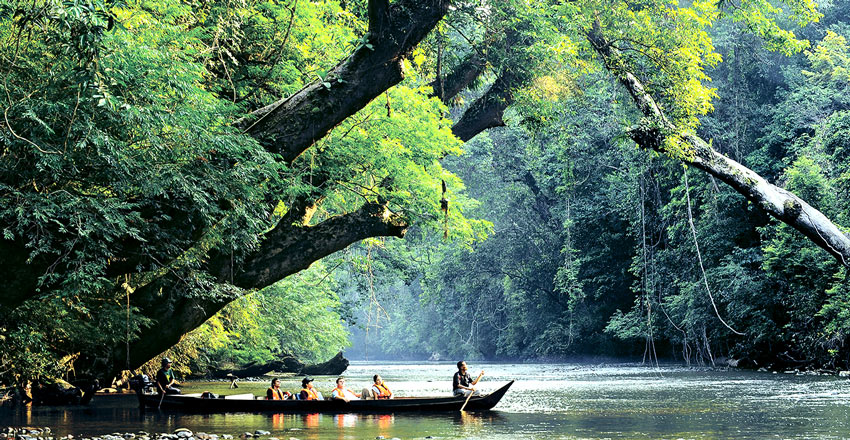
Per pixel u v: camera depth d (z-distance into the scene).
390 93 19.19
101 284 13.24
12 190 11.58
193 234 14.99
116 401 23.83
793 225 19.16
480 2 22.73
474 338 76.38
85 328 18.70
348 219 19.56
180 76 12.92
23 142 11.50
